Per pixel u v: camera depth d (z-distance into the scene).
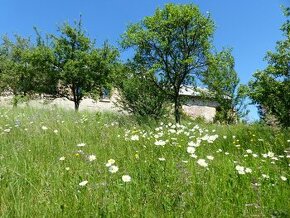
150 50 23.33
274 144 7.52
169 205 3.81
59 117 12.70
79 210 3.58
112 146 6.84
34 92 31.81
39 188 4.25
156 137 7.80
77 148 6.79
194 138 8.32
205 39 23.14
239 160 5.85
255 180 4.54
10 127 8.91
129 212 3.59
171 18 22.41
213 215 3.56
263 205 3.86
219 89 30.92
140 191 4.20
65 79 30.28
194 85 24.72
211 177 4.62
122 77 25.97
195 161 5.34
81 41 31.27
